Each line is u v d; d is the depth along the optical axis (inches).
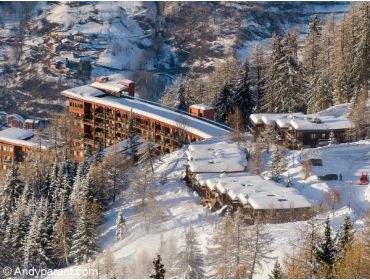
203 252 3607.3
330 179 4306.1
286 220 3882.9
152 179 4746.6
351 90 5807.1
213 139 5315.0
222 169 4569.4
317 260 2910.9
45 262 4242.1
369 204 3946.9
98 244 4215.1
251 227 3412.9
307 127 4958.2
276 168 4402.1
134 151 5433.1
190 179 4697.3
